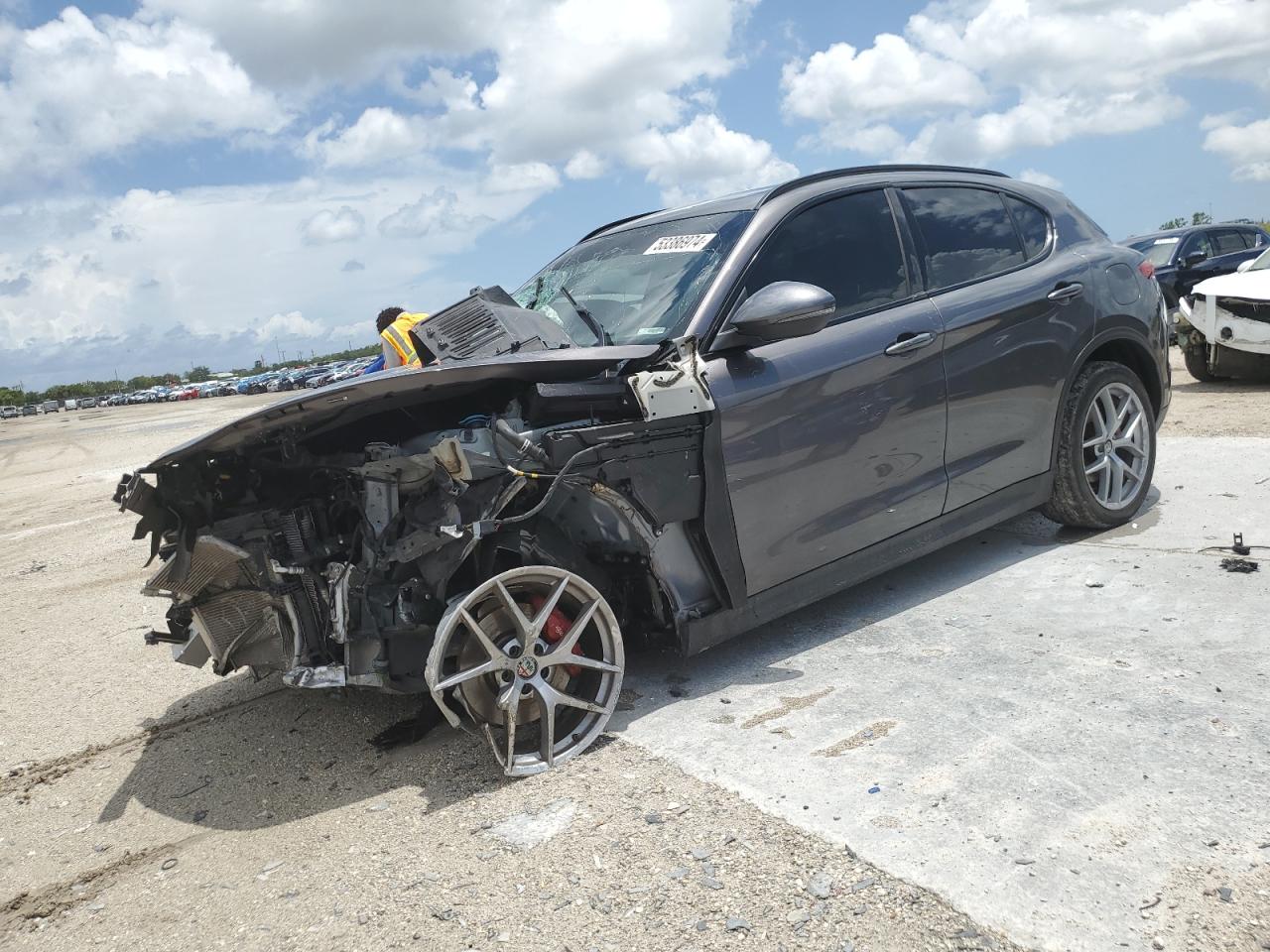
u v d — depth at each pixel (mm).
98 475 15094
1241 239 15758
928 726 2936
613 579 3430
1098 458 4656
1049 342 4305
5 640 5410
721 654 3764
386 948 2203
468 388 3211
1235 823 2266
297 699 3934
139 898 2609
